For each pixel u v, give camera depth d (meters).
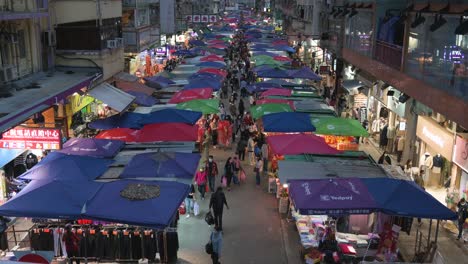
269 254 13.55
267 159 19.91
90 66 21.34
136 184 11.76
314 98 24.03
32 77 18.81
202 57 37.81
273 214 16.23
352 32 30.23
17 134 14.34
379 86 25.08
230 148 23.52
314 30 44.75
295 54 50.22
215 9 98.25
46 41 20.17
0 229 12.66
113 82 23.45
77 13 21.28
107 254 12.42
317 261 12.12
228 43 53.69
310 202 11.16
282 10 76.62
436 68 16.14
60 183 11.66
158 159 13.66
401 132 22.09
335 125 18.11
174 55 44.66
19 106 13.64
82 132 20.81
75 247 12.33
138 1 31.48
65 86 17.31
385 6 23.52
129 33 30.20
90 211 10.77
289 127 17.94
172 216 10.77
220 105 26.23
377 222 13.25
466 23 12.73
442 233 15.19
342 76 33.59
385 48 22.41
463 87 13.78
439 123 18.12
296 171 13.41
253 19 124.06
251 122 24.19
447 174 18.17
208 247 12.52
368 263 10.76
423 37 17.61
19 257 8.74
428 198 11.29
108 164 14.09
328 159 14.91
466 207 14.54
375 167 13.97
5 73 16.34
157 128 17.09
